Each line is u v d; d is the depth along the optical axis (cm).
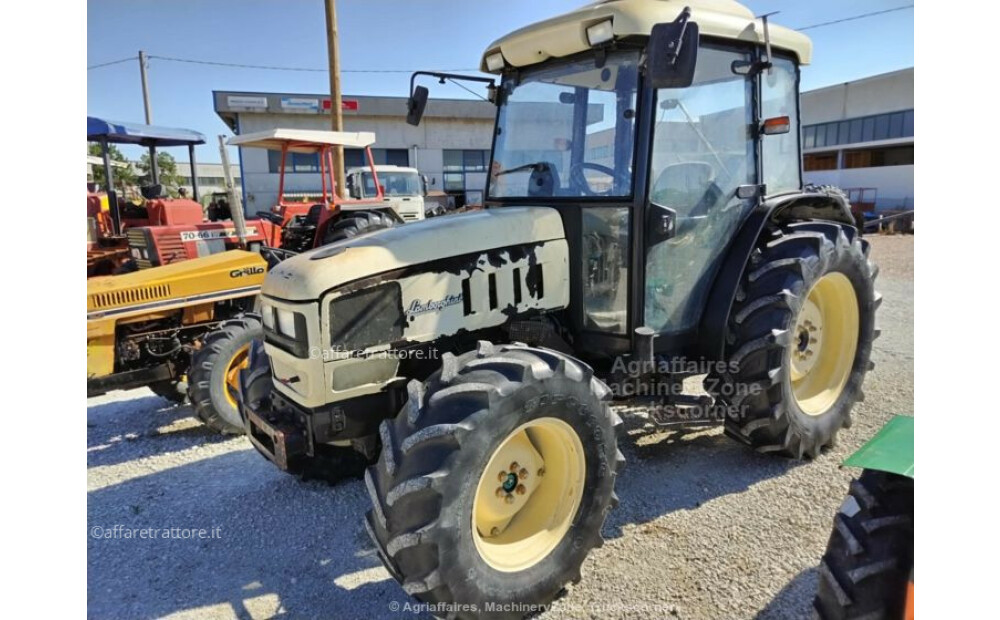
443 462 201
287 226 957
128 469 371
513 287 282
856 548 178
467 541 208
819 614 184
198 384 400
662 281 302
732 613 227
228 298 455
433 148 2386
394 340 254
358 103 2230
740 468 332
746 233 324
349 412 254
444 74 342
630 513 292
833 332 362
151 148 826
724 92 311
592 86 292
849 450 351
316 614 239
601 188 292
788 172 376
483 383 213
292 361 246
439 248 261
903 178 2209
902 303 737
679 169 297
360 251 250
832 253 322
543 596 228
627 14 262
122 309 414
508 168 334
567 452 240
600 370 322
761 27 312
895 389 439
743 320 312
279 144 966
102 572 270
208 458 386
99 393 414
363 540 288
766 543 266
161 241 641
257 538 292
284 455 249
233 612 242
